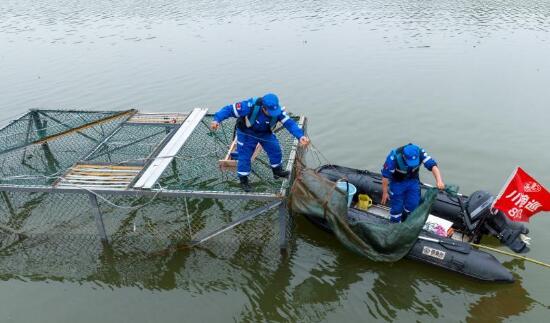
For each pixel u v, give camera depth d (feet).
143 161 23.80
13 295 20.48
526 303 18.89
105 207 26.66
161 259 22.56
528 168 28.84
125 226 25.03
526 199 19.13
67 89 44.83
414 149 19.62
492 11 72.13
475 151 31.17
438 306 18.97
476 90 41.34
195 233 24.17
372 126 35.63
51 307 19.74
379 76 45.91
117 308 19.61
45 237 24.40
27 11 85.61
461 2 79.41
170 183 26.32
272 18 74.08
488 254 20.16
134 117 29.89
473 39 57.41
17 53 57.52
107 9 84.84
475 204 20.99
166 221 25.35
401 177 20.48
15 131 31.71
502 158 30.14
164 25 71.15
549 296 19.12
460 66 47.75
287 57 53.01
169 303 19.85
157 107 40.40
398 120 36.40
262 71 48.55
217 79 46.60
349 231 20.83
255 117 19.10
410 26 65.26
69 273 21.86
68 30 69.62
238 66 50.34
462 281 20.08
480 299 19.21
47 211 26.63
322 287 20.35
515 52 51.44
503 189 19.29
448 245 20.27
